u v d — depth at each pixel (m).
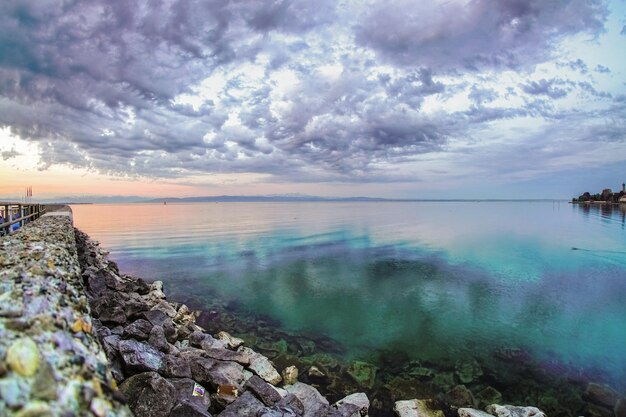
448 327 15.05
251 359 10.20
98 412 2.43
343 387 9.95
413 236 50.16
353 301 18.62
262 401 7.31
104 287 13.79
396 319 15.98
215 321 15.31
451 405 9.34
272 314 16.44
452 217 101.31
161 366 7.17
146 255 32.88
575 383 10.74
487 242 43.56
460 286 21.92
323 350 12.47
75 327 3.52
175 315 13.98
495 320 15.96
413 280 23.41
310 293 20.11
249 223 78.06
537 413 8.48
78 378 2.61
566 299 19.31
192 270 26.34
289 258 31.70
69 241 10.37
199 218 100.00
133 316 10.89
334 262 29.86
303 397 8.77
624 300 19.16
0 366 2.24
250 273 25.38
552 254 34.62
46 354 2.65
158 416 5.72
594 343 13.59
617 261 30.98
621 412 9.38
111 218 100.06
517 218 94.69
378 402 9.34
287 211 157.12
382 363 11.62
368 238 47.69
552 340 13.82
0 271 4.77
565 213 122.38
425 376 10.88
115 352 7.17
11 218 16.19
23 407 2.07
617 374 11.32
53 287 4.39
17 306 3.39
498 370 11.40
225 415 6.34
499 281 23.30
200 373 7.52
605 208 158.50
